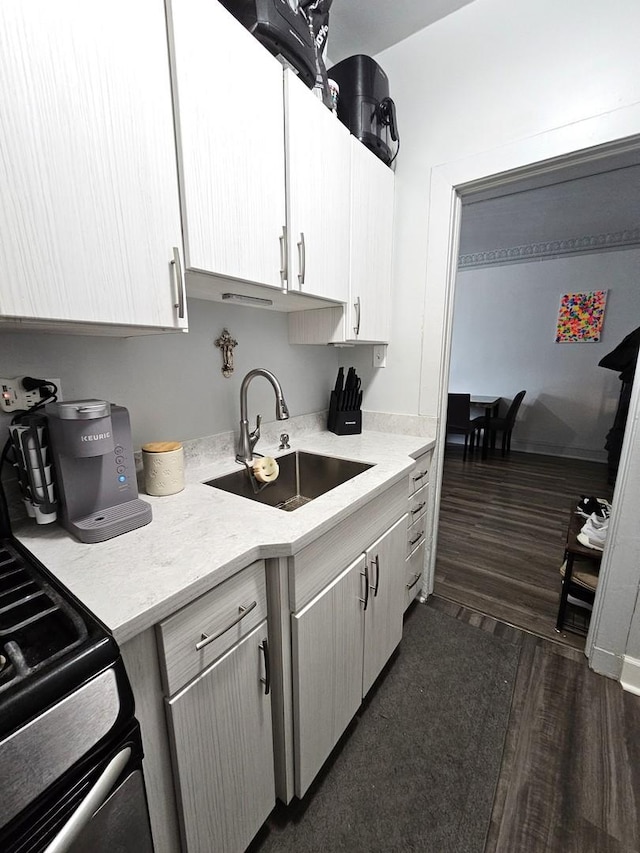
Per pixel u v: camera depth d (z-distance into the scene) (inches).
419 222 66.8
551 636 65.5
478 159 59.1
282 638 34.6
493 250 183.5
